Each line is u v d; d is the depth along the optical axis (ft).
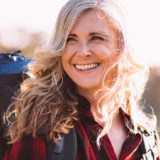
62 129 6.28
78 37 6.59
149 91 25.64
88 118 6.85
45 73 7.07
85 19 6.56
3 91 6.98
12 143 6.48
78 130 6.59
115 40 6.86
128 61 7.18
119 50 6.96
